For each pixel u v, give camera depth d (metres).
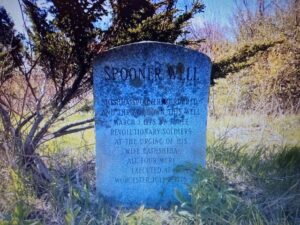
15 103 3.34
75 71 3.02
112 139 2.65
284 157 3.54
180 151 2.72
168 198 2.79
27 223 2.21
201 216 2.35
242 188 2.93
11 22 2.97
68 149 3.63
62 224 2.31
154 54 2.51
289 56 4.82
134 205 2.79
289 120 4.53
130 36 2.99
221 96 4.83
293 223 2.45
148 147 2.69
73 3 2.71
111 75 2.53
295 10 4.83
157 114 2.63
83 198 2.69
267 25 4.98
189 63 2.55
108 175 2.72
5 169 2.71
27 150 2.87
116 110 2.60
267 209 2.58
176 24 3.17
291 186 2.91
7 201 2.47
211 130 4.37
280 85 4.81
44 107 3.01
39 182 2.81
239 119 4.58
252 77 4.84
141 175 2.74
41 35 2.90
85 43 2.88
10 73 3.02
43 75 3.32
